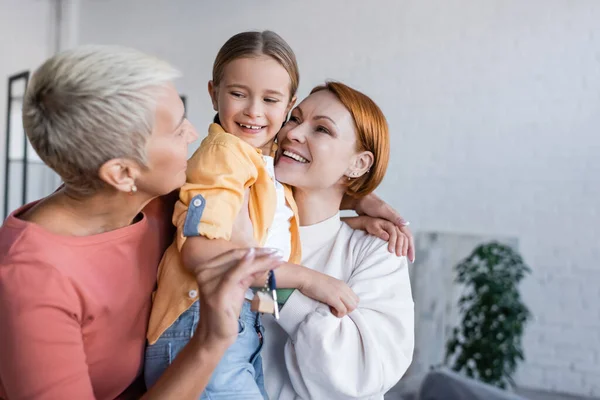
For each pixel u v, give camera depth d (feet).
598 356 11.87
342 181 4.50
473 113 12.66
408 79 13.07
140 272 3.18
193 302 3.18
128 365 3.18
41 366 2.60
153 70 2.75
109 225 3.08
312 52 13.74
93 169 2.71
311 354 3.66
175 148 2.85
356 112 4.21
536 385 12.29
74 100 2.58
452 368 12.47
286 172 4.17
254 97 3.85
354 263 4.37
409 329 4.01
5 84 13.65
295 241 4.10
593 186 11.87
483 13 12.53
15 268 2.66
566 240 12.07
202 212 3.09
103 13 15.46
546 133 12.17
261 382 3.78
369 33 13.34
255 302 2.93
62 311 2.70
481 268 12.53
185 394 2.74
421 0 12.96
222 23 14.57
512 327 11.94
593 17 11.82
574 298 12.03
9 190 13.83
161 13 15.06
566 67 12.01
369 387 3.68
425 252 12.96
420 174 13.05
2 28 13.50
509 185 12.44
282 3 14.01
